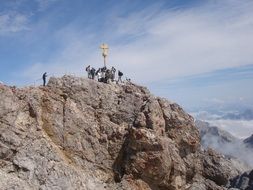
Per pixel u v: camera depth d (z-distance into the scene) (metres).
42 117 71.56
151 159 72.31
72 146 71.75
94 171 71.81
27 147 66.75
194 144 79.31
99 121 75.62
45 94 73.62
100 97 78.12
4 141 65.88
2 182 62.28
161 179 73.19
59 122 72.19
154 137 72.88
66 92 76.19
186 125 79.62
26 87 74.00
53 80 76.81
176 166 74.88
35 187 63.97
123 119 77.38
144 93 82.25
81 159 71.62
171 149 75.38
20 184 63.03
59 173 66.50
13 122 68.06
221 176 82.19
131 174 72.56
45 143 68.56
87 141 73.00
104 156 73.56
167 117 78.44
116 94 80.00
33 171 65.06
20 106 69.94
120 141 74.62
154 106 77.25
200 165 82.56
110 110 77.44
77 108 75.06
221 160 83.81
